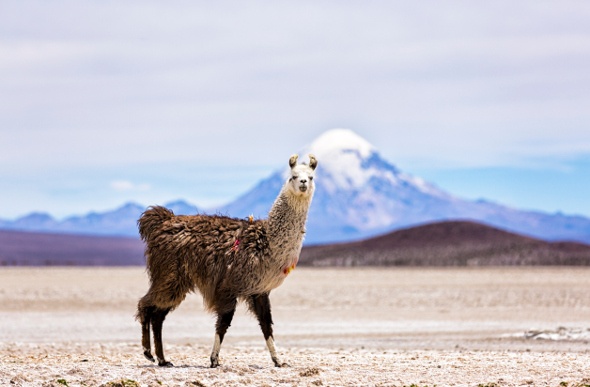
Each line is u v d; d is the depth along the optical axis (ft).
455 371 107.24
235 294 111.04
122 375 101.91
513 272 637.71
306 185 109.09
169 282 112.78
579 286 412.16
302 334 211.61
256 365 114.42
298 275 597.52
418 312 273.13
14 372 102.89
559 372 105.19
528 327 221.66
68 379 98.63
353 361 121.49
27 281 479.41
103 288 399.24
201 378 100.37
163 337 205.16
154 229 115.14
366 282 472.85
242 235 110.73
